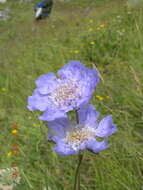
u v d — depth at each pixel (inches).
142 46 15.2
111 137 9.9
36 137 11.4
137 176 8.8
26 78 17.3
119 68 14.5
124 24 20.4
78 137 5.4
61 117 5.6
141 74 13.2
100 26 22.3
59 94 5.5
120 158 9.2
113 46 17.6
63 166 10.2
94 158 9.4
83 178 9.6
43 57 19.7
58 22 29.7
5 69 20.5
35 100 5.7
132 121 11.1
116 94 12.9
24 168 10.1
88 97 5.2
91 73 5.4
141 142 10.3
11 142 12.1
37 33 28.9
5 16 43.2
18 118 13.2
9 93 15.9
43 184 9.0
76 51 18.4
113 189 8.6
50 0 36.8
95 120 5.7
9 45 28.2
